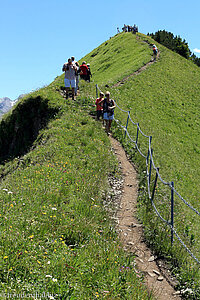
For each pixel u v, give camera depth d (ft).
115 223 33.27
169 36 242.58
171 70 151.23
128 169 50.26
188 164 74.74
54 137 52.60
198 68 176.14
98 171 43.27
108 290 19.90
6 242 19.89
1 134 88.84
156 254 29.30
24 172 39.09
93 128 59.21
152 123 91.20
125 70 141.18
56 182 34.22
